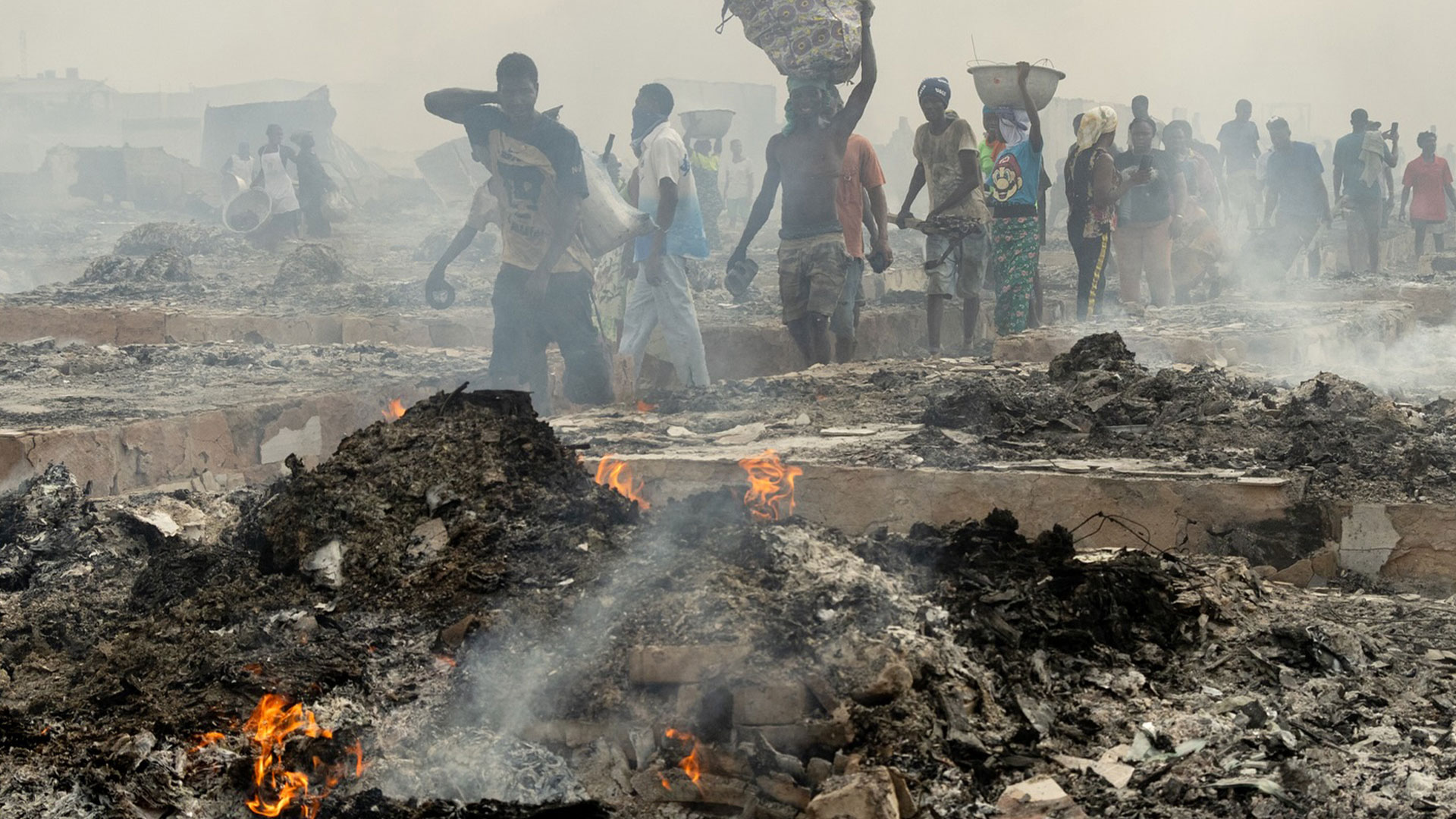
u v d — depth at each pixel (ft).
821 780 14.55
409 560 18.44
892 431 26.91
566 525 18.72
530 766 14.97
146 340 48.01
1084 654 16.72
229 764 15.03
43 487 24.03
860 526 23.13
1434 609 18.94
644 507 22.81
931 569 17.98
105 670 17.20
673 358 33.30
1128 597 17.53
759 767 14.69
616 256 37.04
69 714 16.34
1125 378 28.99
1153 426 25.95
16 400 31.94
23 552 22.38
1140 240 47.19
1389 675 16.47
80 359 38.42
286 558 19.20
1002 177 40.52
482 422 20.71
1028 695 15.83
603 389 30.45
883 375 33.22
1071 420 26.23
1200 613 17.63
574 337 29.66
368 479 19.69
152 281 60.18
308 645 16.85
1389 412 25.70
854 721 14.80
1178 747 14.71
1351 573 20.97
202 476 29.71
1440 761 14.21
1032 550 18.22
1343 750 14.67
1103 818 13.64
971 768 14.52
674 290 32.63
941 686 15.35
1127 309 45.09
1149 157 46.60
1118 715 15.61
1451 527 20.43
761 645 15.40
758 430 27.37
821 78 34.73
